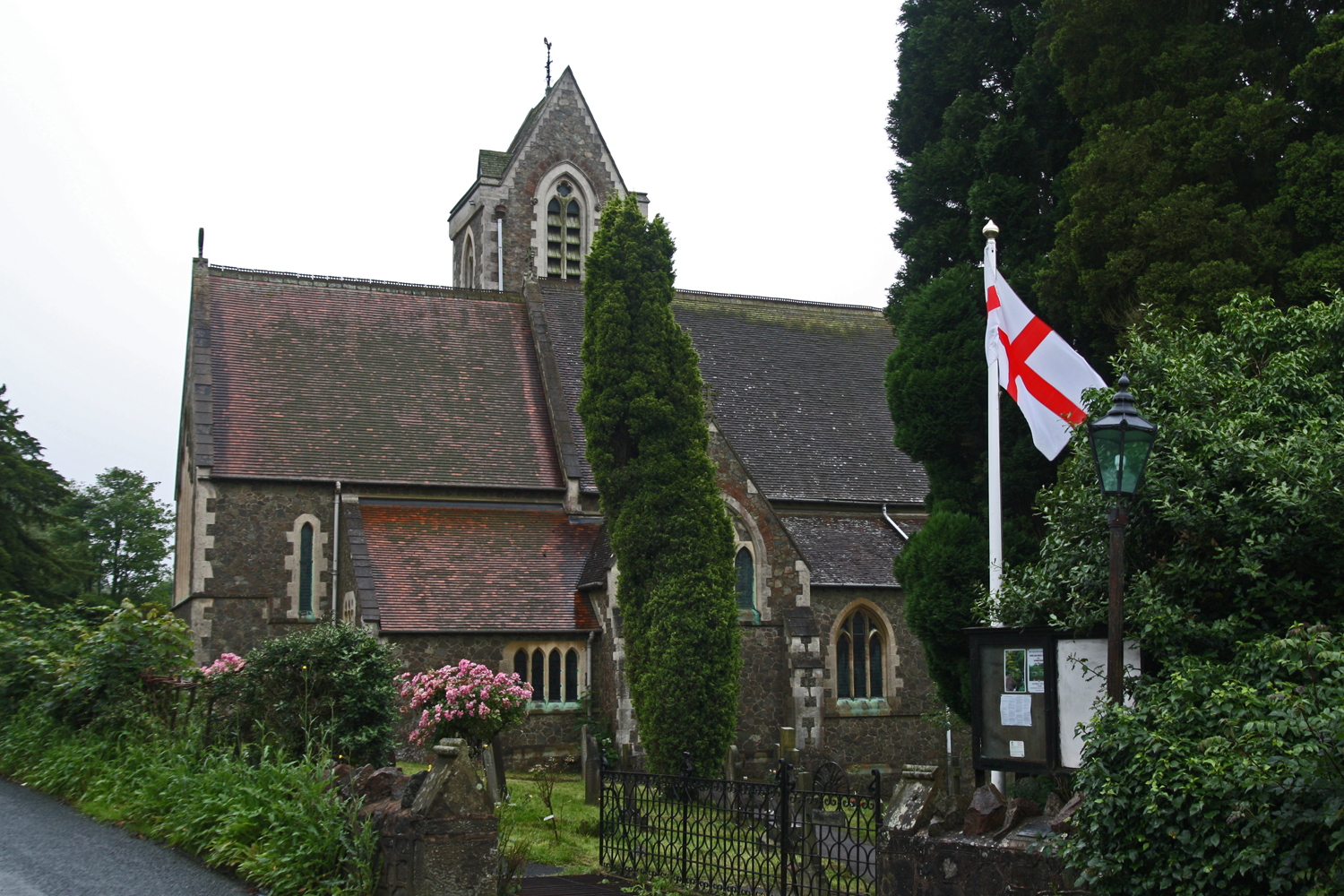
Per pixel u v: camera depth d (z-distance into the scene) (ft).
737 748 92.84
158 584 207.31
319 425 100.83
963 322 69.10
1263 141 57.06
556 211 151.53
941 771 33.63
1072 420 47.96
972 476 69.31
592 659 91.71
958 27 76.64
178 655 58.23
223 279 108.68
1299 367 40.06
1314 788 24.39
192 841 39.34
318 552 96.43
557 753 89.81
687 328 124.88
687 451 80.07
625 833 46.09
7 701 61.00
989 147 69.77
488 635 88.99
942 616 64.90
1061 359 52.13
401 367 108.99
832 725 100.53
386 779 36.17
